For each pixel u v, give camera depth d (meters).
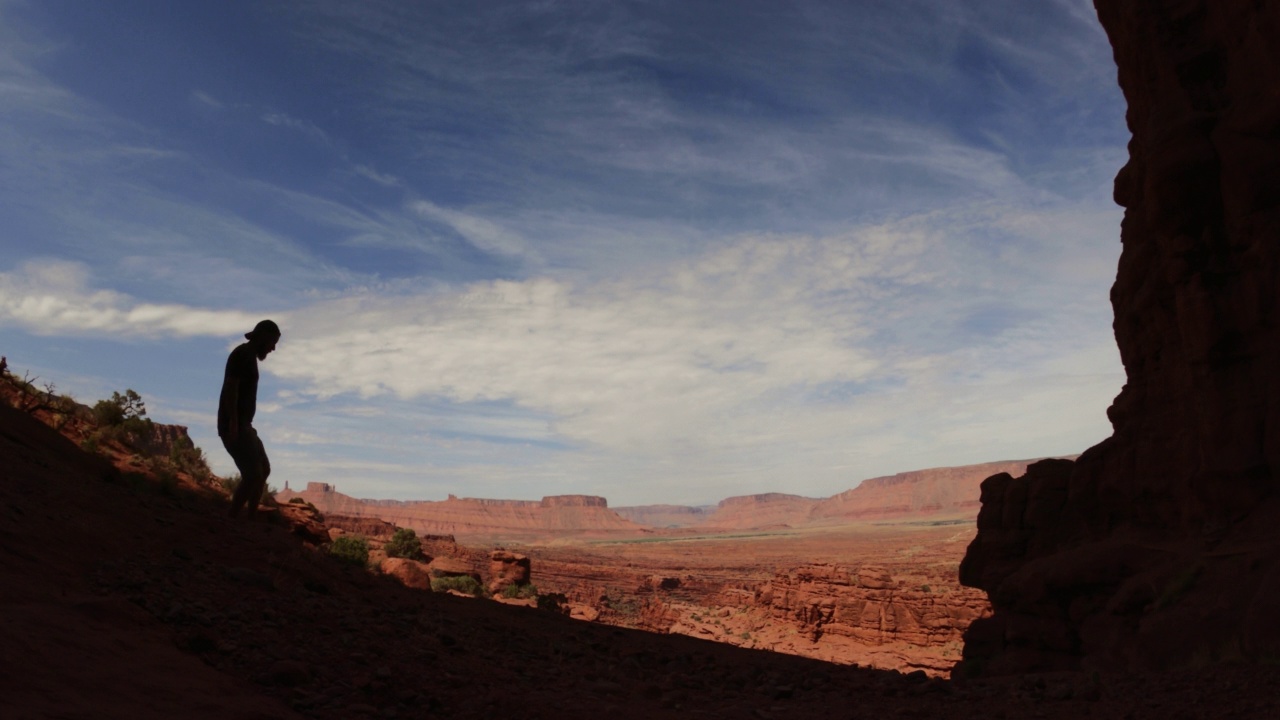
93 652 5.21
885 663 51.56
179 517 10.39
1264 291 13.25
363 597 10.91
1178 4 15.48
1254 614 10.55
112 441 22.81
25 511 7.95
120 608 6.39
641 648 13.12
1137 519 15.69
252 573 8.91
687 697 9.14
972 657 17.59
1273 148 13.51
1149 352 15.91
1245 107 13.96
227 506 18.80
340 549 25.28
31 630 5.11
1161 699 8.46
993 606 18.00
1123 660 12.93
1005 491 18.70
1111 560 14.72
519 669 9.02
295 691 6.11
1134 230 17.12
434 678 7.47
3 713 3.95
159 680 5.23
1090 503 16.64
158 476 20.50
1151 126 15.38
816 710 9.05
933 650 53.59
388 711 6.32
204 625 6.90
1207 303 13.77
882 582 61.94
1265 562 11.56
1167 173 14.61
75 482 10.14
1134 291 16.48
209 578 8.47
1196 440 14.25
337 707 6.11
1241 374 13.52
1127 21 16.27
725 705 8.96
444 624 10.70
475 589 43.69
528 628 13.01
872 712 8.91
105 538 8.41
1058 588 15.37
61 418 21.16
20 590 5.96
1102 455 16.72
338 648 7.54
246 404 13.19
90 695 4.57
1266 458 12.88
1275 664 9.36
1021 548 17.91
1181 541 14.14
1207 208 14.34
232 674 6.09
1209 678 9.12
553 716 6.97
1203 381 13.89
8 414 12.21
